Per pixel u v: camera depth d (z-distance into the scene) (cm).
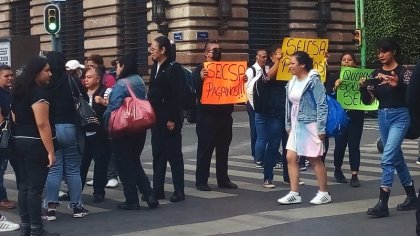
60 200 941
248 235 712
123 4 2897
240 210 846
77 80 859
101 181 929
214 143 991
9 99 805
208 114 975
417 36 3228
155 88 884
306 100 855
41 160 682
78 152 820
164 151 912
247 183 1075
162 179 925
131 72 839
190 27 2625
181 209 861
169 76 873
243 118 2677
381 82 786
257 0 2834
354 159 1018
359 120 1012
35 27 3216
